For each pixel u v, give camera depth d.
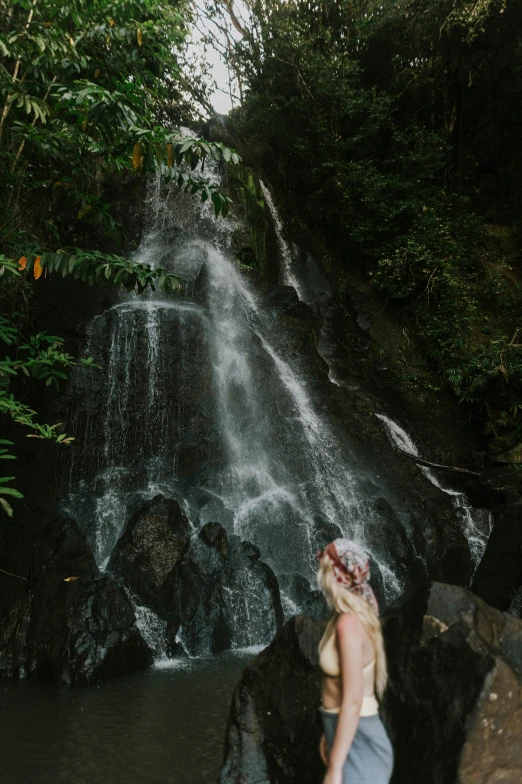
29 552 8.68
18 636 7.85
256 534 11.27
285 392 13.41
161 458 11.48
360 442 13.80
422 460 14.52
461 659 3.33
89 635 7.55
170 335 12.24
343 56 19.06
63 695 6.80
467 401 16.78
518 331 17.92
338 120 19.59
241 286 15.12
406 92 21.00
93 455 10.99
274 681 4.02
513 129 22.16
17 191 9.37
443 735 3.26
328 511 12.22
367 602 2.81
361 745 2.71
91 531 10.12
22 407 7.21
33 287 11.67
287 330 14.89
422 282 18.12
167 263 13.77
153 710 6.27
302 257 18.20
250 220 16.52
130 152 7.64
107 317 11.80
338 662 2.73
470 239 19.22
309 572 11.05
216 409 12.21
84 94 6.37
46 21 8.23
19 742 5.45
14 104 8.29
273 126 19.39
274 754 3.92
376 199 18.53
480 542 13.09
